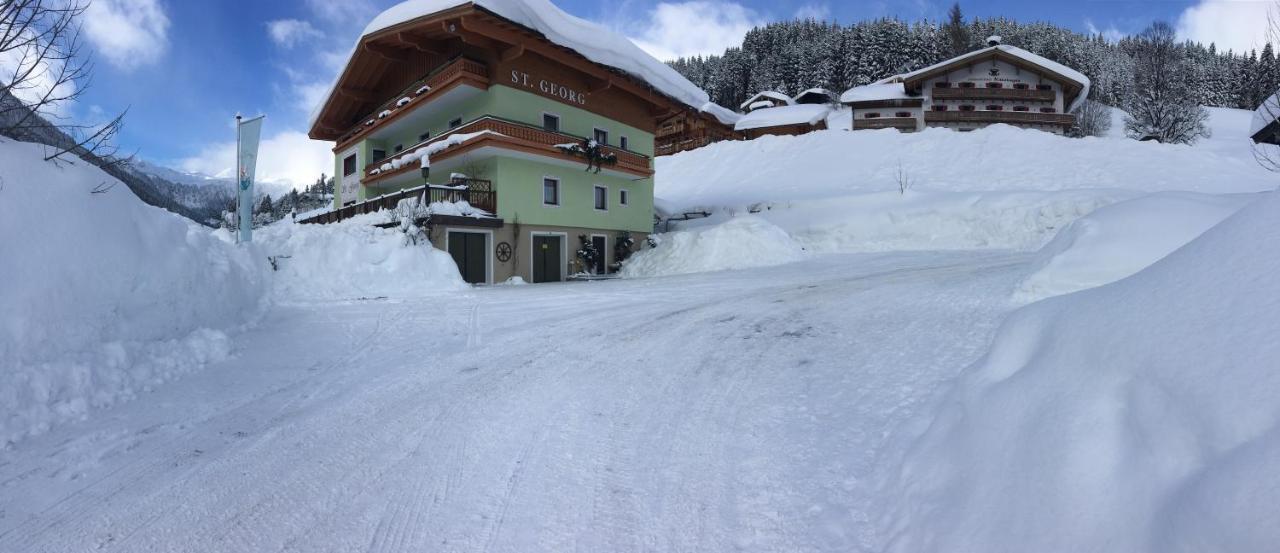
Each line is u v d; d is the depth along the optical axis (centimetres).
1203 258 299
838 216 2892
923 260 1848
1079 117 5694
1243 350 224
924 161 3944
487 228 2127
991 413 330
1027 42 8300
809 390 525
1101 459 237
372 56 2700
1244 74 7625
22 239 544
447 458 423
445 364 704
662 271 2294
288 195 6788
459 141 2198
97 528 334
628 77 2698
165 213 805
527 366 680
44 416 485
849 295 1080
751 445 420
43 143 634
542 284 1938
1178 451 213
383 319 1027
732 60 10725
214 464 419
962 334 649
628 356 707
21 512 352
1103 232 791
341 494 370
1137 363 268
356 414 524
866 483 350
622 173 2675
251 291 985
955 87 5231
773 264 2105
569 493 364
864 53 8850
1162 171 3331
